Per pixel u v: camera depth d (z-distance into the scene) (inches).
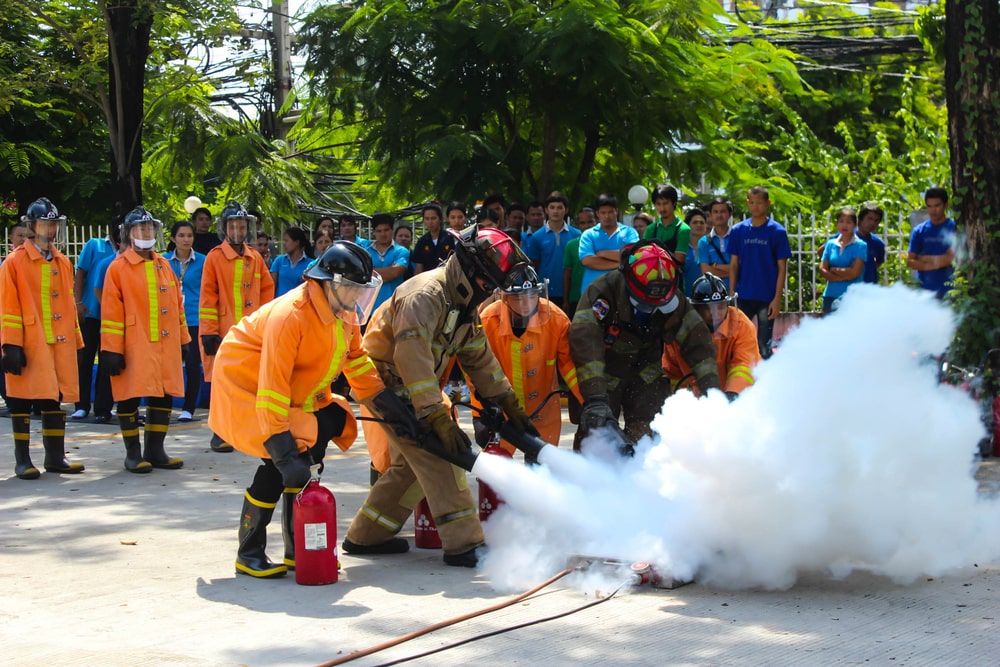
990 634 158.1
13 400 304.7
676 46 506.0
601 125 532.1
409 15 509.4
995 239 350.9
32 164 728.3
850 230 395.9
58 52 674.8
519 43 493.0
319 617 171.6
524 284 201.8
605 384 228.5
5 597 184.7
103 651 152.6
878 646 152.8
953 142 361.7
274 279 442.9
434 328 201.0
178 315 325.1
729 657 148.6
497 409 217.2
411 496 217.6
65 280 316.5
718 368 244.8
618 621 166.7
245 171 588.1
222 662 148.3
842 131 807.7
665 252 228.8
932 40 514.9
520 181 554.3
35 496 279.3
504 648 153.9
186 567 206.5
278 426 189.9
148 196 743.7
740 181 577.0
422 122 520.7
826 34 1019.3
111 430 406.9
